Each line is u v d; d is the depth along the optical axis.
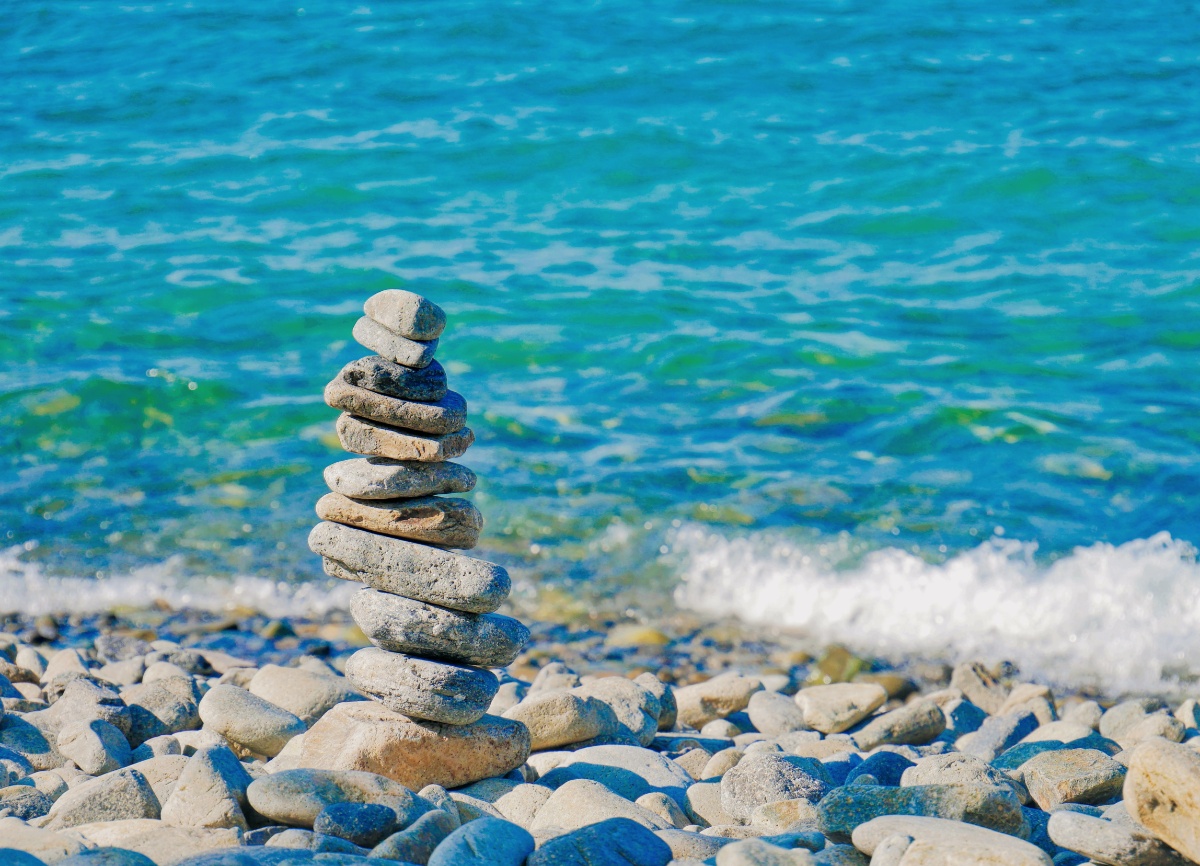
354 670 4.48
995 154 9.10
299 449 6.00
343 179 9.12
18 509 5.61
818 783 4.46
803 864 4.14
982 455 5.82
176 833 4.23
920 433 6.01
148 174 9.19
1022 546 5.45
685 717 4.98
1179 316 7.07
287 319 7.22
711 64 10.70
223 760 4.36
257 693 4.80
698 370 6.66
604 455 5.88
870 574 5.41
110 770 4.54
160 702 4.79
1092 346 6.79
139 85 10.54
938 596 5.35
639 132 9.52
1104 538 5.46
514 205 8.79
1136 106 9.85
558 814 4.36
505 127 9.68
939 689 5.14
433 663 4.45
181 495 5.66
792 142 9.46
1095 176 8.75
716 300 7.38
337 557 4.46
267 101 10.27
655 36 11.18
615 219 8.55
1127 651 5.22
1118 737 4.92
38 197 8.84
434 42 11.10
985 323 7.07
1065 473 5.66
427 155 9.36
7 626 5.27
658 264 7.88
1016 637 5.27
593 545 5.50
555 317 7.20
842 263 7.89
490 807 4.38
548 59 10.82
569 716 4.64
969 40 11.13
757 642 5.27
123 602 5.36
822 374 6.56
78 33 11.51
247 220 8.57
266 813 4.30
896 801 4.30
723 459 5.83
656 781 4.54
